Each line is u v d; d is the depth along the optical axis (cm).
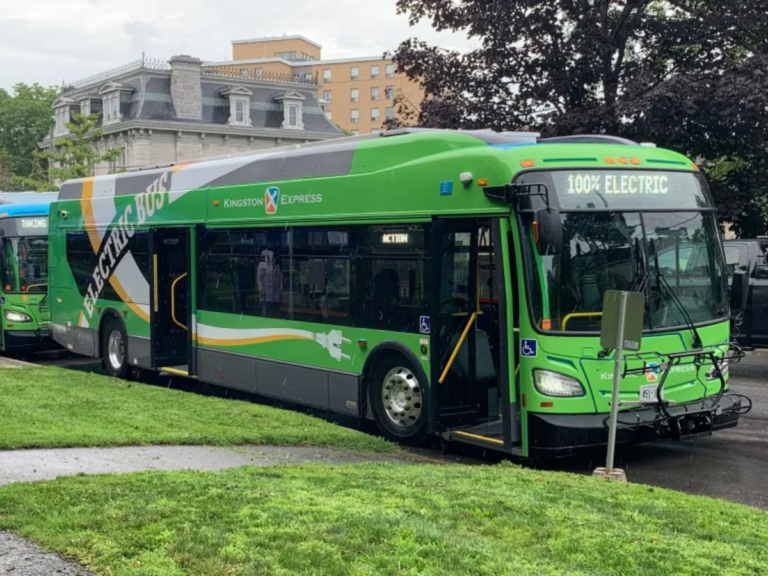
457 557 477
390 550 488
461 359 945
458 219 897
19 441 829
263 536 508
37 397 1133
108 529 522
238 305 1241
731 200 2041
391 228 984
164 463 788
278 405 1298
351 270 1041
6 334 1855
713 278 923
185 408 1096
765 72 1802
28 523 541
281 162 1172
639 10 2116
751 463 907
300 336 1123
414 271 952
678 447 987
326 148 1101
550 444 818
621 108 1894
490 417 960
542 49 2173
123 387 1284
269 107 6719
